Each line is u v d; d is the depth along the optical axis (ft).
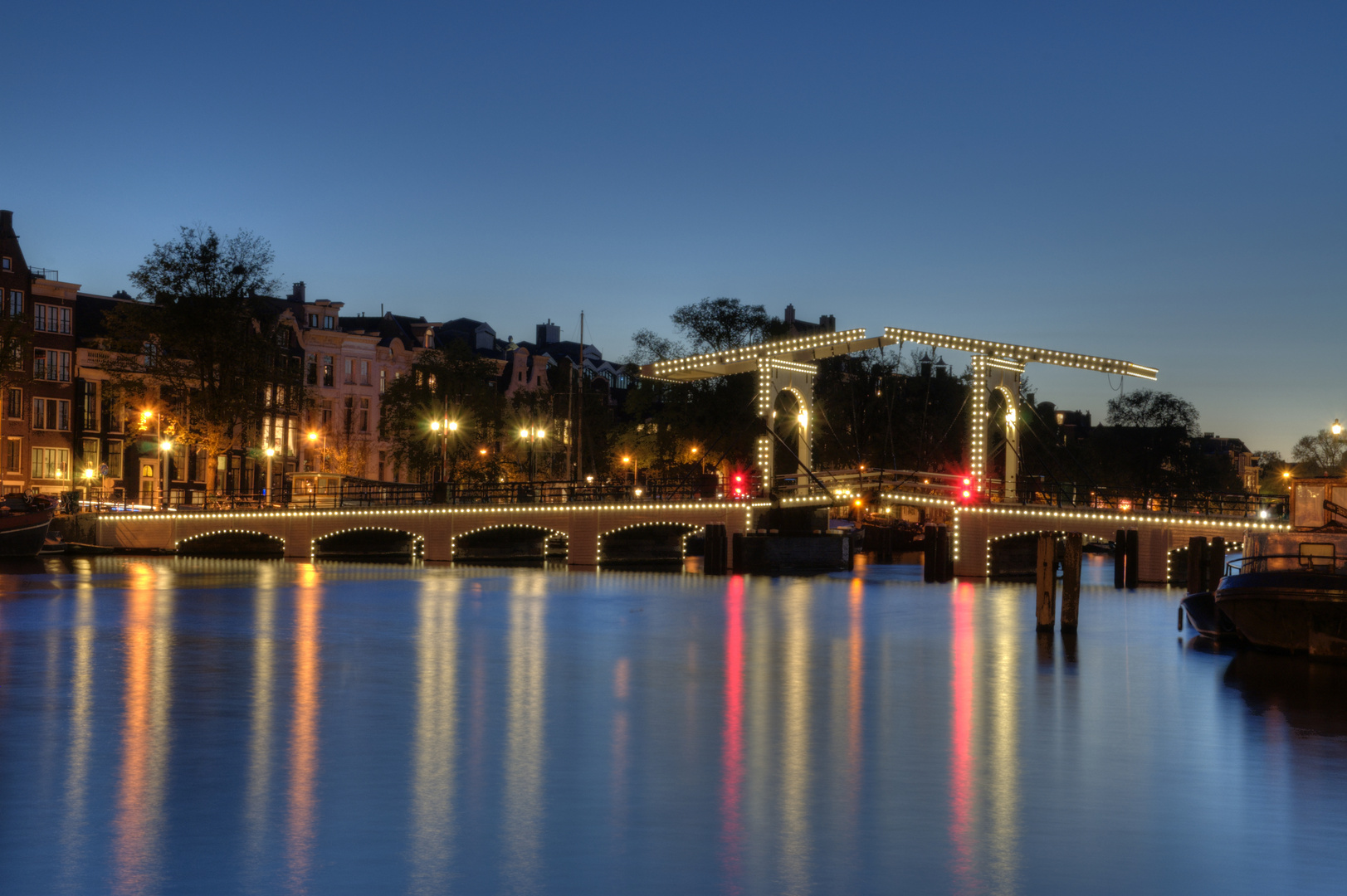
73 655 100.63
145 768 59.52
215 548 257.14
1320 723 74.59
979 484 212.64
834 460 292.81
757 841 48.21
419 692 84.12
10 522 222.89
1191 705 81.05
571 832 49.21
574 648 110.93
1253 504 217.77
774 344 223.71
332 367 334.24
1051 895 42.39
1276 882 43.91
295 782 56.95
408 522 237.25
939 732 71.20
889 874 44.32
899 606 158.81
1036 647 113.80
